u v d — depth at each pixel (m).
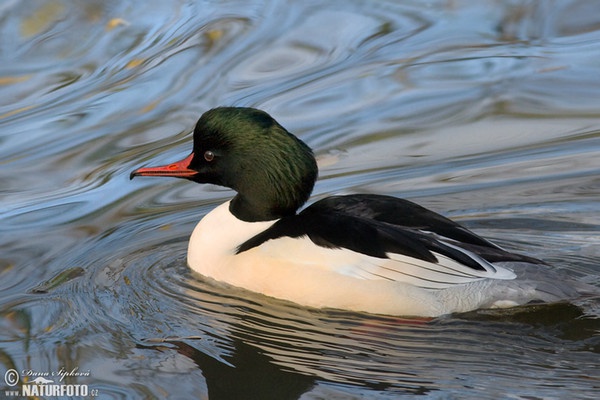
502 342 8.96
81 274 10.73
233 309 9.72
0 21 16.27
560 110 14.23
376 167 13.02
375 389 8.28
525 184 12.45
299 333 9.27
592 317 9.22
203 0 17.42
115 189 12.67
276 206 10.21
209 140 10.20
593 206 11.83
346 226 9.70
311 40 16.11
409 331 9.22
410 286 9.37
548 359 8.68
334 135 13.75
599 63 15.34
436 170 12.92
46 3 16.73
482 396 8.07
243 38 16.09
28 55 15.53
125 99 14.49
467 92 14.72
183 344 9.19
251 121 10.12
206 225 10.48
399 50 15.96
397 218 9.79
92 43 15.85
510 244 11.02
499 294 9.32
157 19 16.58
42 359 8.96
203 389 8.42
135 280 10.51
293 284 9.62
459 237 9.62
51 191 12.60
